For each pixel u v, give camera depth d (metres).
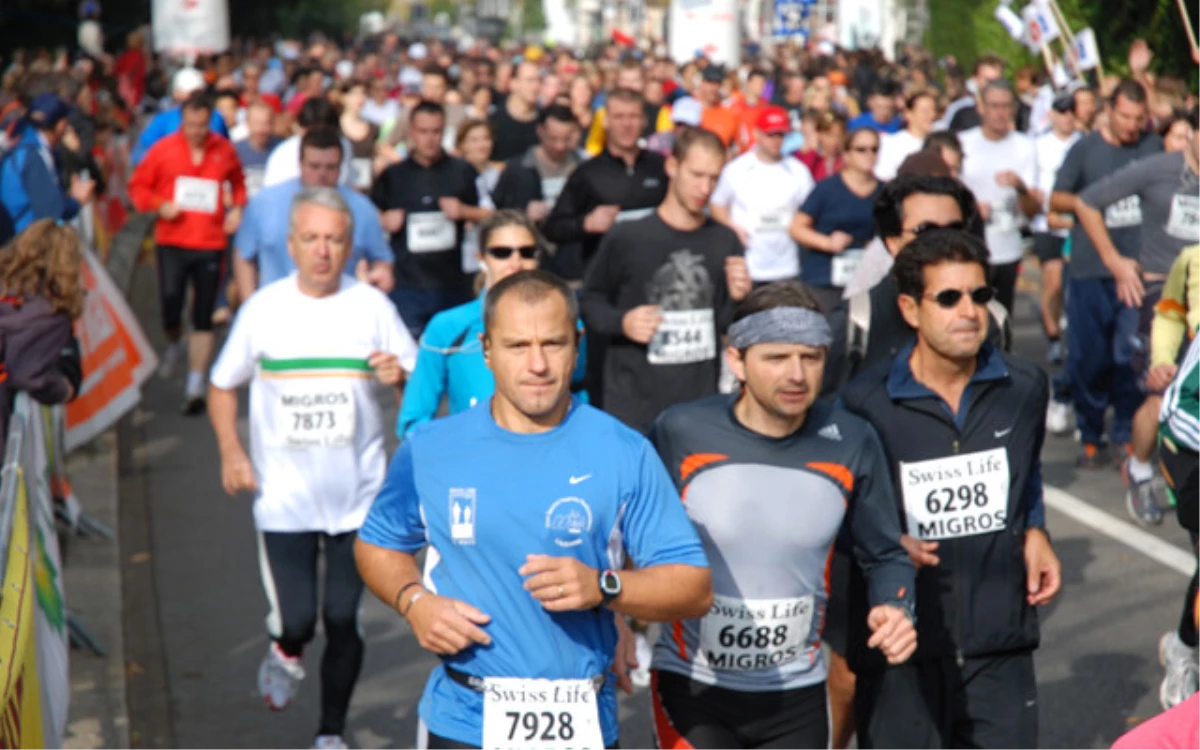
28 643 12.30
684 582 10.42
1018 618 12.68
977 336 12.25
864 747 12.88
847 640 12.81
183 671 19.33
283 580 16.27
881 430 12.62
